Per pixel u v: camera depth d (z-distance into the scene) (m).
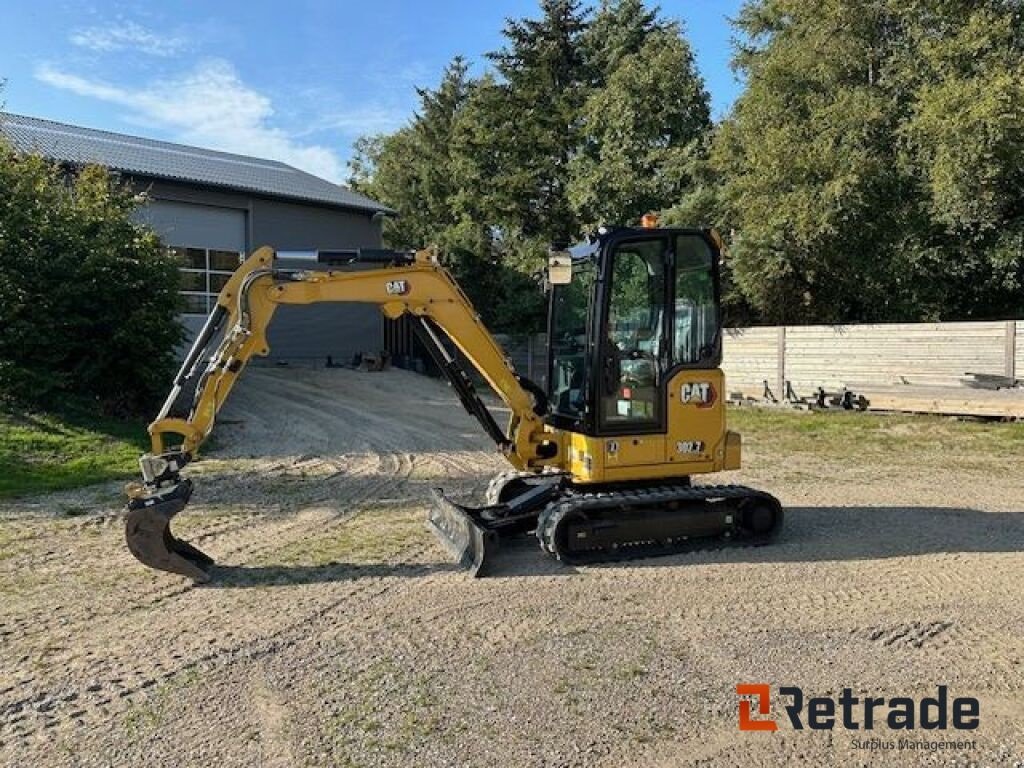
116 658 4.51
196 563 6.12
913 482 9.91
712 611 5.21
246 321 5.96
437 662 4.43
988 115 15.81
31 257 12.42
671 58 23.94
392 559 6.43
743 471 10.72
